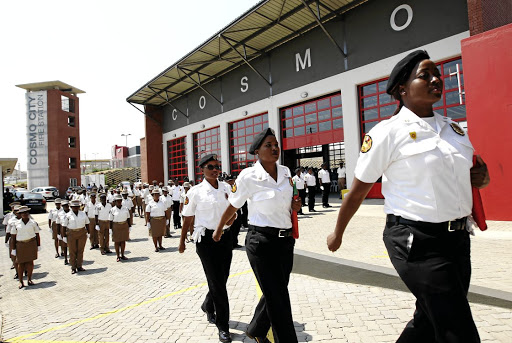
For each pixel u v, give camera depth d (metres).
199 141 22.33
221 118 19.81
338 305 3.63
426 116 1.65
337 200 14.88
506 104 7.25
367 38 12.55
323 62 14.09
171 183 14.13
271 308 2.39
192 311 4.01
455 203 1.52
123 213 7.67
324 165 12.88
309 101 15.17
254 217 2.59
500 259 4.81
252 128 18.16
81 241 6.98
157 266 6.72
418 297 1.56
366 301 3.67
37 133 35.03
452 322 1.39
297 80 15.27
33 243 6.39
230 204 2.71
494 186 7.43
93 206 9.58
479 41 7.66
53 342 3.46
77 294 5.39
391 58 11.83
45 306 4.96
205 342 3.18
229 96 19.25
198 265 6.45
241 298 4.21
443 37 10.54
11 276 7.19
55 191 30.88
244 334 3.25
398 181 1.61
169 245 8.95
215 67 18.42
